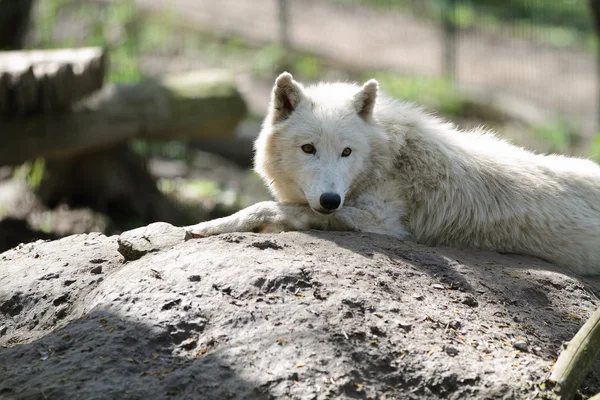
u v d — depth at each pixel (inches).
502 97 1143.0
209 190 767.1
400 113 343.0
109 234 644.7
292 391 216.1
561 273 304.7
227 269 260.2
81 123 599.2
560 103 1179.9
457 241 331.3
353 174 320.5
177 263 266.2
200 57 1171.3
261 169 346.0
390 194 330.0
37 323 269.7
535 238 327.6
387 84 1129.4
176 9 1330.0
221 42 1232.8
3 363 229.8
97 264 294.2
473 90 1151.0
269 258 268.2
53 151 586.6
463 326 251.0
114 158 693.3
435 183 328.5
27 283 285.4
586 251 332.2
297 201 336.8
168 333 237.0
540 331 260.4
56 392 214.2
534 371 234.7
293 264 263.7
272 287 252.4
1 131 549.6
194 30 1251.8
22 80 519.8
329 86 355.3
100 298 257.0
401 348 234.8
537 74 1282.0
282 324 237.0
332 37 1333.7
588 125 1102.4
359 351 230.8
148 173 721.0
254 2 1450.5
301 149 319.6
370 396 220.7
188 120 692.7
